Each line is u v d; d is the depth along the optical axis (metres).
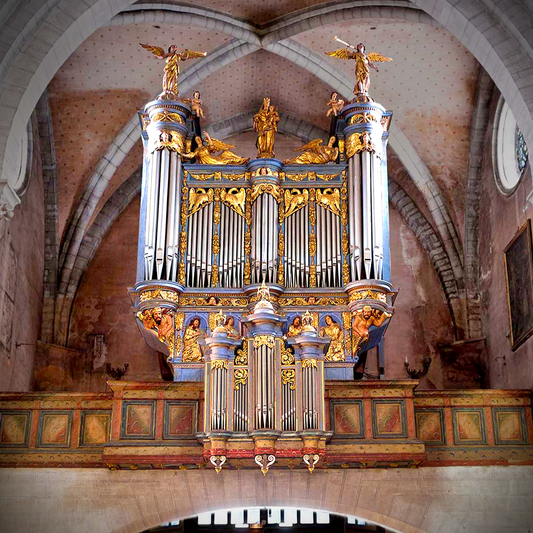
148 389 17.41
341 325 18.55
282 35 22.03
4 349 19.86
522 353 19.77
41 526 16.86
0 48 17.52
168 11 21.05
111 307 23.95
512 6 17.97
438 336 23.67
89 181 23.59
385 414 17.28
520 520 17.05
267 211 19.36
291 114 25.30
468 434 17.64
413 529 16.98
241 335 18.42
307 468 17.19
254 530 22.12
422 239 24.39
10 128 17.42
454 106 23.16
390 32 22.09
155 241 19.02
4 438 17.41
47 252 23.53
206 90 24.11
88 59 22.22
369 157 19.78
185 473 17.20
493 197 22.38
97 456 17.30
